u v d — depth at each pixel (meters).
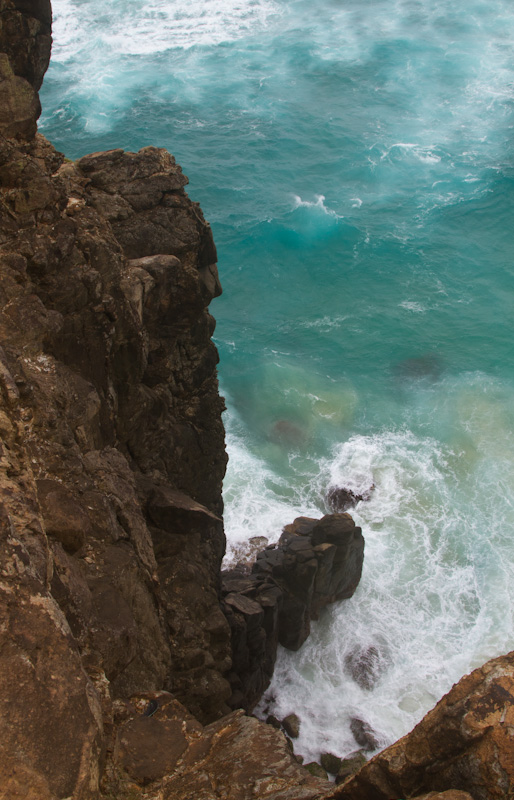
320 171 76.50
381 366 54.22
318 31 104.06
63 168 17.66
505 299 60.78
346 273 64.12
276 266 65.12
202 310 19.94
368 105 87.25
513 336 56.72
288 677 31.56
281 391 51.81
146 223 18.14
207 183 74.25
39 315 13.64
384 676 32.41
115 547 12.69
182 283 18.52
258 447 46.50
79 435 13.72
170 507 17.92
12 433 8.77
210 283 20.02
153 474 19.67
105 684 9.41
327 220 69.12
